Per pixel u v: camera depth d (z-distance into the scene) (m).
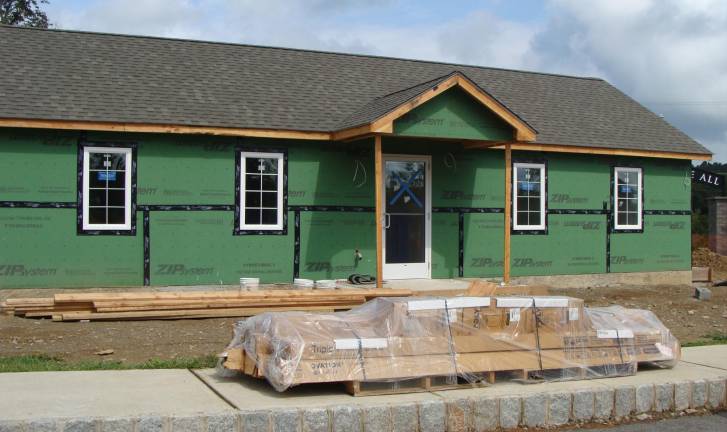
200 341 9.73
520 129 14.02
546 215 16.52
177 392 6.62
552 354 7.57
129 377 7.23
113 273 12.92
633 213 17.62
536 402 6.80
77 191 12.69
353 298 12.45
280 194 14.05
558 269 16.66
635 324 8.27
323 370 6.60
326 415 6.06
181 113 13.20
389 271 14.98
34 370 7.61
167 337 9.93
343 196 14.54
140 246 13.09
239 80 15.02
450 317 7.22
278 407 6.11
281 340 6.65
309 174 14.27
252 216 13.86
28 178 12.45
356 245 14.64
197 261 13.45
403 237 15.12
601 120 18.09
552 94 18.86
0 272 12.30
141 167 13.09
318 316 7.18
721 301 15.43
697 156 17.98
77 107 12.55
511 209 16.11
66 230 12.65
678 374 8.01
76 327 10.40
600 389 7.14
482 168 15.86
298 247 14.17
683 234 18.30
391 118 12.80
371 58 17.84
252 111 13.92
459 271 15.59
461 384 7.14
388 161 15.00
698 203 43.66
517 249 16.16
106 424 5.58
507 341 7.40
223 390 6.73
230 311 11.53
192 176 13.41
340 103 15.10
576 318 7.79
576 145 16.34
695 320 12.98
